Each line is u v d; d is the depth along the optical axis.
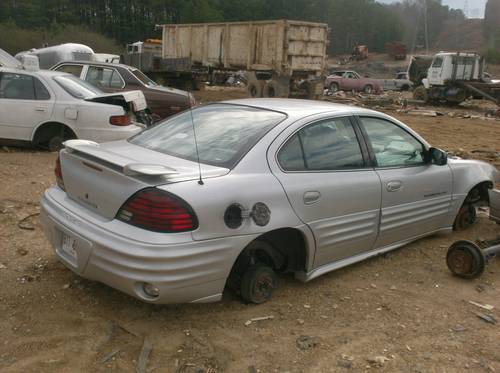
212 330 3.62
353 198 4.26
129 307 3.85
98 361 3.24
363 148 4.50
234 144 3.85
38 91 8.63
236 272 3.92
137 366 3.20
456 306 4.18
